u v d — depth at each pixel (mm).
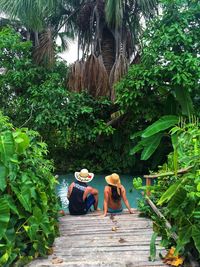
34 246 2637
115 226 3990
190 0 8070
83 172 4930
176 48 8070
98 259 2791
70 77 10031
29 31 10930
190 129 2773
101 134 10086
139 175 9828
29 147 2928
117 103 8969
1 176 2195
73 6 10555
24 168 2713
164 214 3051
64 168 10328
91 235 3600
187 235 2312
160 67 7852
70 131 10039
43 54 9828
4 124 2604
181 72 7582
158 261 2672
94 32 10477
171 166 3416
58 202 4531
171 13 8023
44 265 2602
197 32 7902
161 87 8461
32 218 2535
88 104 9727
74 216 4715
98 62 9922
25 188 2463
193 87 7855
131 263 2645
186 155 2539
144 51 8172
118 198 4809
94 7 10102
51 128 9984
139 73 8266
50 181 3408
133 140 9766
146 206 4402
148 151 7859
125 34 10078
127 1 9773
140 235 3525
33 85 9383
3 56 9484
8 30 9633
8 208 2213
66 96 9312
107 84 9898
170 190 2398
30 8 9172
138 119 9516
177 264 2486
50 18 10625
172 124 7512
